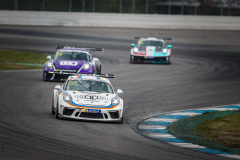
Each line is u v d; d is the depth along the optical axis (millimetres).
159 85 54844
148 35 132750
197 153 22625
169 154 21891
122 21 149000
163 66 78375
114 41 122188
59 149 21203
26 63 78062
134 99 43844
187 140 26281
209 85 56156
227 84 57438
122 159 20031
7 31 134625
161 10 163875
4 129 25328
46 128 26672
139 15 148625
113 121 30625
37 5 166125
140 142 24688
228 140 26688
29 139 23062
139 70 71562
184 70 73000
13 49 101625
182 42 122750
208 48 113938
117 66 77062
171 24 147375
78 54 56094
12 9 167125
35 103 37500
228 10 159500
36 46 108875
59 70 52000
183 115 36000
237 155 22625
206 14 160125
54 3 171875
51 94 43312
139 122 32500
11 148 20609
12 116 30406
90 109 29844
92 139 24406
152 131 28953
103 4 165875
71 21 150750
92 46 111438
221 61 88500
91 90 32875
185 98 45719
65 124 28625
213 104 42625
